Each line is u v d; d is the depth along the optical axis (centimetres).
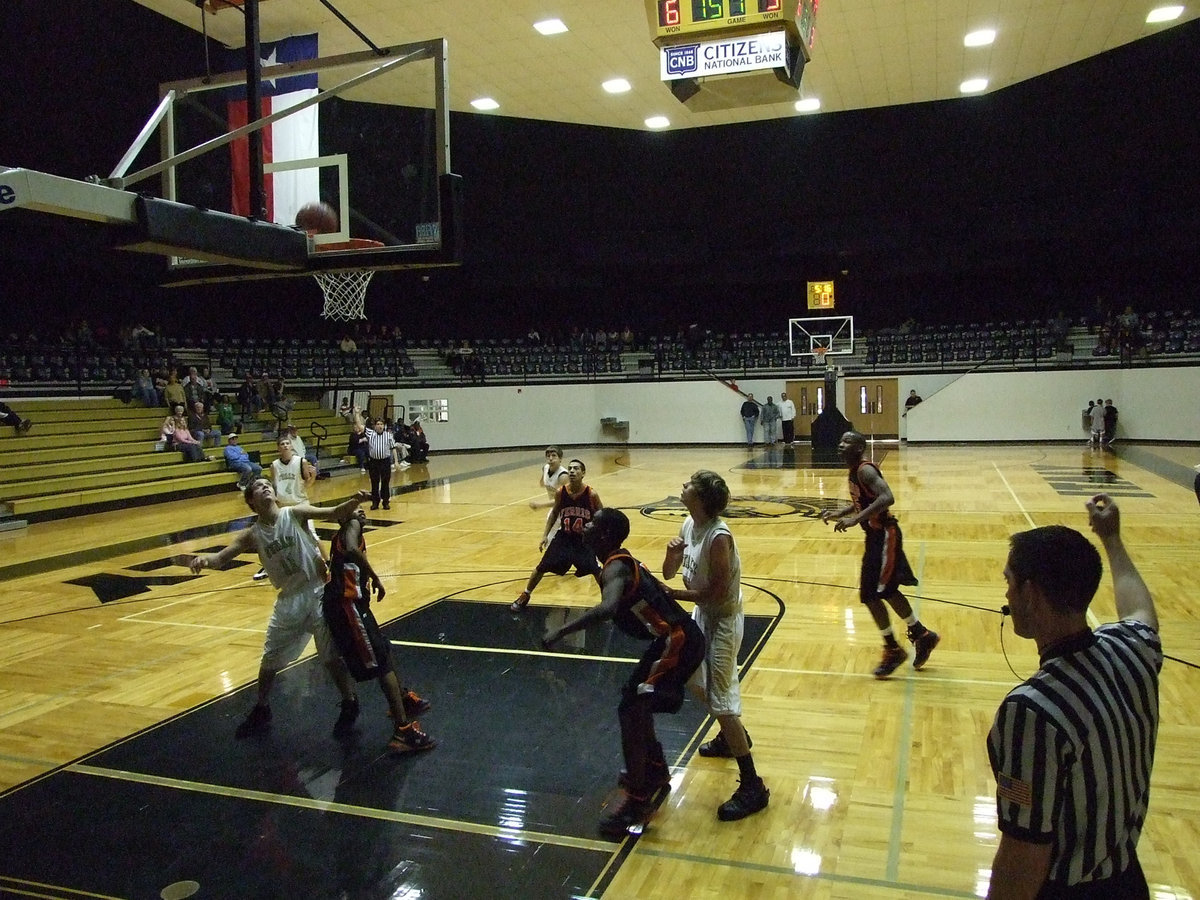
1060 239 2814
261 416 2334
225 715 570
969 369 2852
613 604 383
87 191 327
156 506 1678
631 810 407
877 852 385
